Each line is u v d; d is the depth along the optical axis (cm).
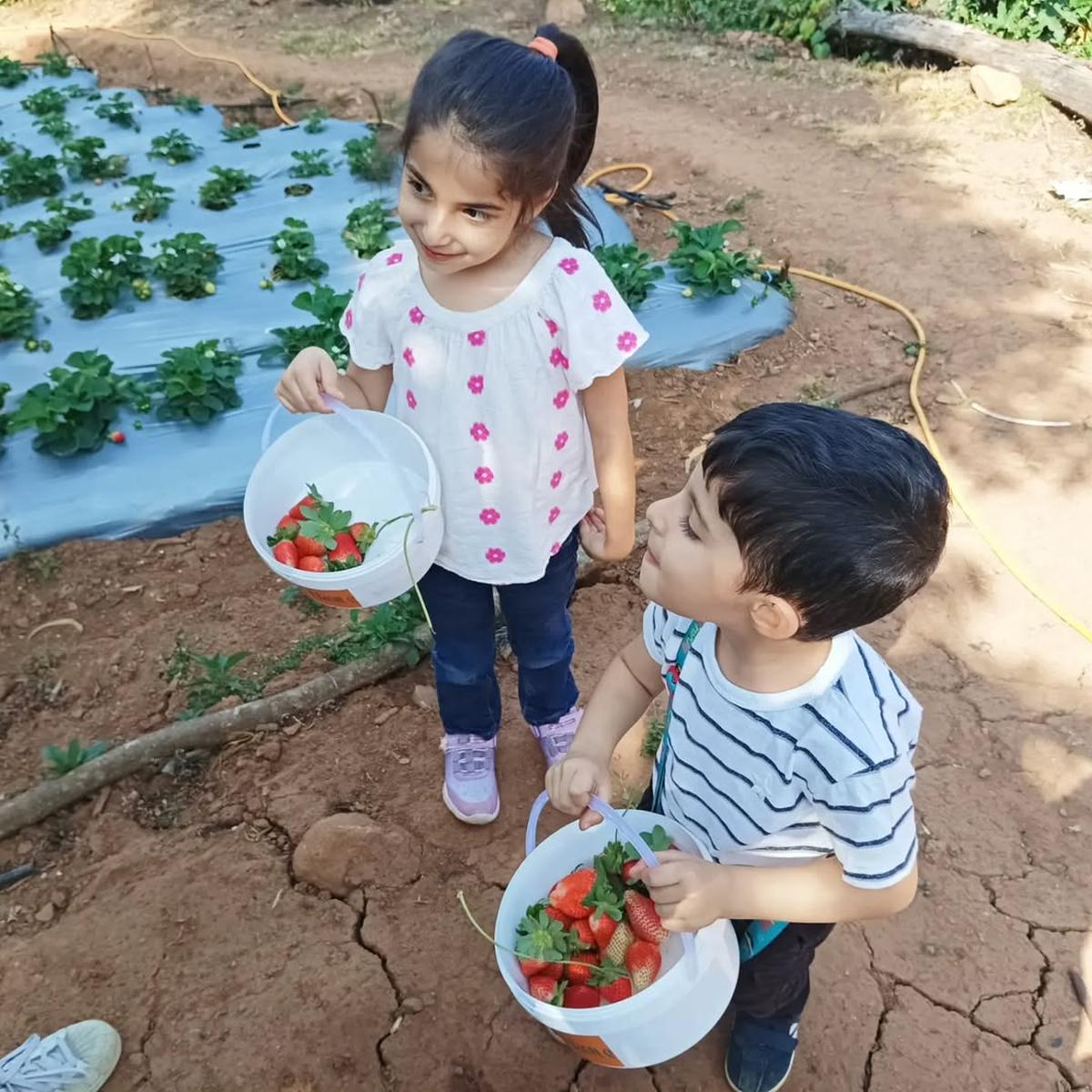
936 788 290
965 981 249
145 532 377
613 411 208
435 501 205
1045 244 549
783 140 684
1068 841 278
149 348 466
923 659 330
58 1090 222
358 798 289
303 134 685
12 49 905
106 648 335
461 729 279
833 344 476
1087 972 250
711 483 139
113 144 680
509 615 254
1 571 360
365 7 991
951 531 375
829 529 131
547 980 179
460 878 271
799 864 168
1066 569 359
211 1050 237
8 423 398
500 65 169
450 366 202
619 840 194
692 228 564
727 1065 230
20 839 279
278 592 356
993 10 817
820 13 851
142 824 283
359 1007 244
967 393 442
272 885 268
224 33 928
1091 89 672
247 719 302
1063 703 315
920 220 574
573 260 196
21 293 484
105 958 253
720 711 160
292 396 211
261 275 523
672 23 927
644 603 350
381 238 540
